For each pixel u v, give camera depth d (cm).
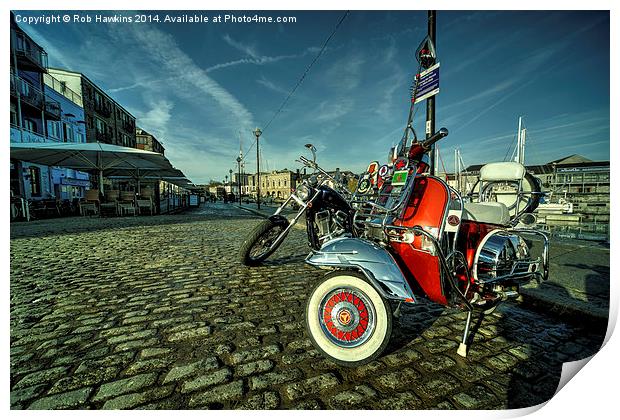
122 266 482
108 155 1425
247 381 197
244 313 305
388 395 187
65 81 2862
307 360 223
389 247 247
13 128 1777
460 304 232
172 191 2375
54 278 412
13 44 1800
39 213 1432
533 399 186
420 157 267
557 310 305
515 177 362
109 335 254
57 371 203
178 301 334
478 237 259
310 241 383
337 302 220
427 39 280
